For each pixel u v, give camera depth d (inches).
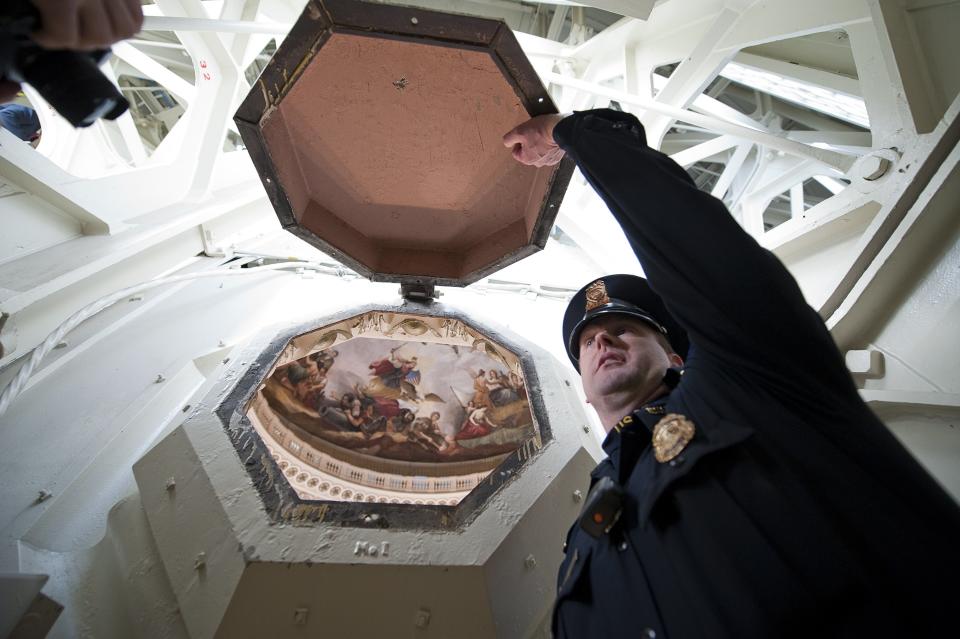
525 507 120.1
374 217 138.7
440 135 113.8
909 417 110.9
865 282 123.3
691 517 56.7
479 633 99.5
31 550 106.7
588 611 63.7
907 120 134.2
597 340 95.7
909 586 46.4
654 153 72.3
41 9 42.6
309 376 248.8
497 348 172.7
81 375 147.1
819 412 57.5
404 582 101.0
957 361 105.5
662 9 212.2
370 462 265.0
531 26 355.9
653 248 66.9
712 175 415.2
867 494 51.4
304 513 108.2
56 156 230.2
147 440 139.9
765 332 59.1
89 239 148.0
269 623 94.0
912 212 115.8
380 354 253.8
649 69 221.3
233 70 198.1
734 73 258.7
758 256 60.0
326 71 98.7
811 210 171.3
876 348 124.0
